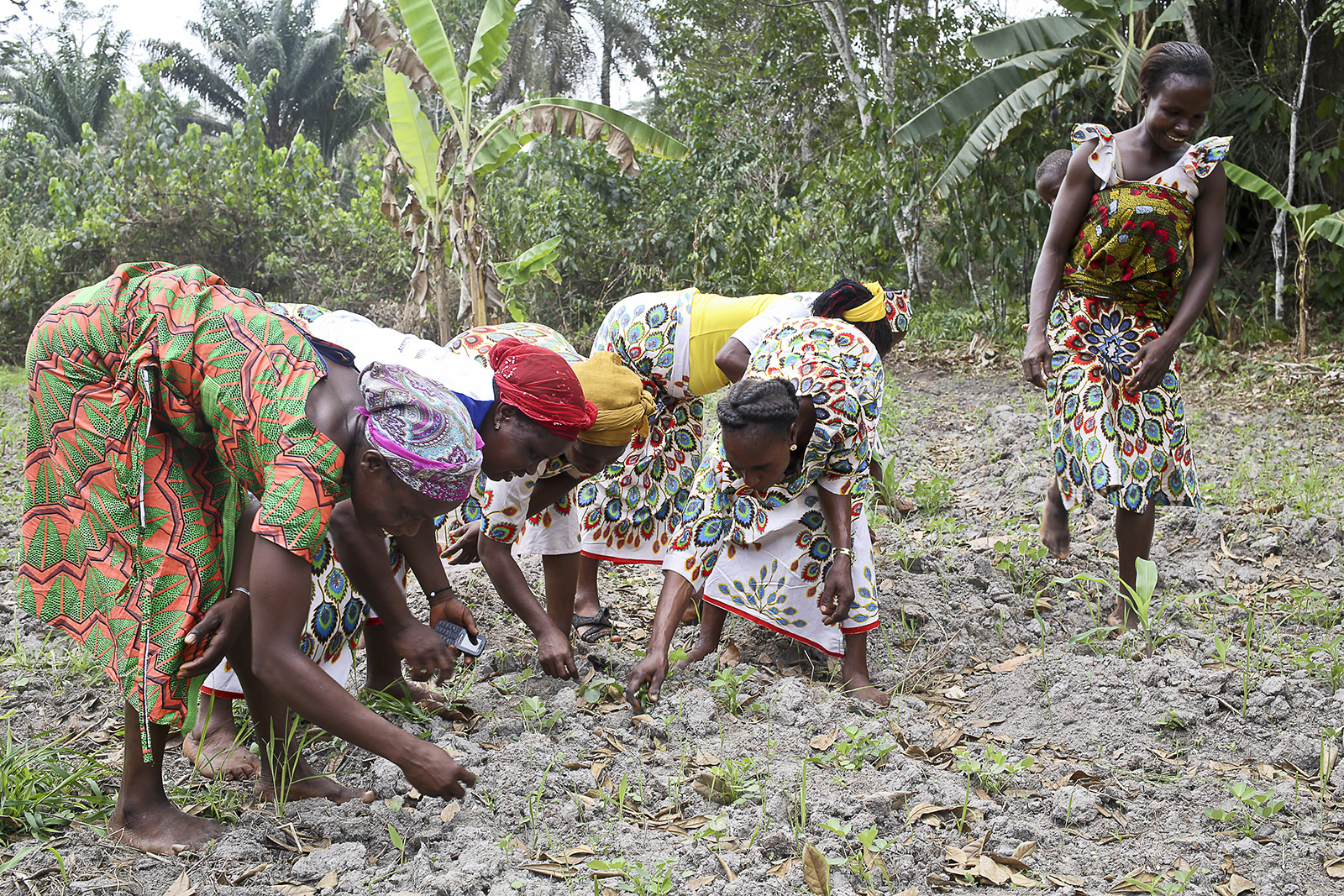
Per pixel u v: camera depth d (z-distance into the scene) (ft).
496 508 11.27
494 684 11.91
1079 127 13.14
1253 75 43.86
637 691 11.39
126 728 8.49
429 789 8.13
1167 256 12.87
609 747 10.64
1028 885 8.40
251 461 7.97
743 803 9.43
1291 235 42.91
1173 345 12.92
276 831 8.81
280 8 127.34
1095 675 11.95
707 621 12.87
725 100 51.88
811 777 9.77
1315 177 41.09
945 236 46.03
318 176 57.00
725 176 48.37
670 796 9.60
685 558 12.16
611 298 50.44
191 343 7.96
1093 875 8.61
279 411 7.73
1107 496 13.14
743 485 12.07
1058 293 13.79
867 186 46.14
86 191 57.57
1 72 116.06
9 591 15.23
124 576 8.19
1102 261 13.10
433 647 9.57
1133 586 13.56
